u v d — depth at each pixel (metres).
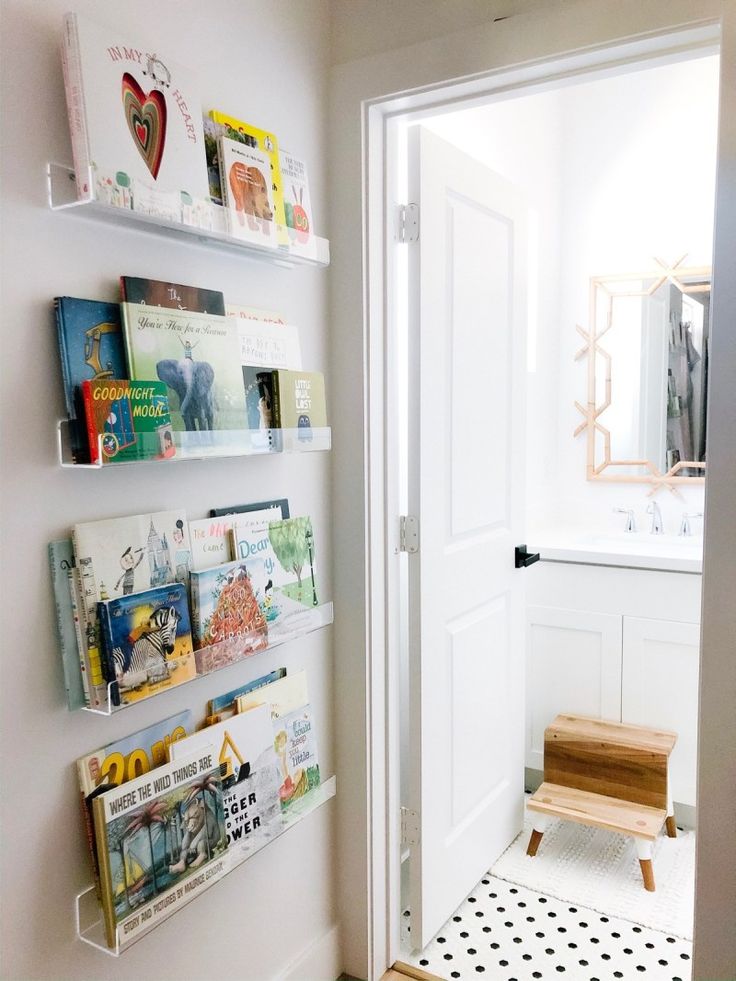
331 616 1.61
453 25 1.53
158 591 1.19
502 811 2.34
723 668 1.34
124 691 1.13
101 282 1.17
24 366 1.06
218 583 1.31
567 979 1.85
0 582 1.05
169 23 1.26
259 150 1.38
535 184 2.88
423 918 1.92
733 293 1.28
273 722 1.51
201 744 1.32
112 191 1.08
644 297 2.96
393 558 1.83
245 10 1.43
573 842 2.43
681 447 2.93
